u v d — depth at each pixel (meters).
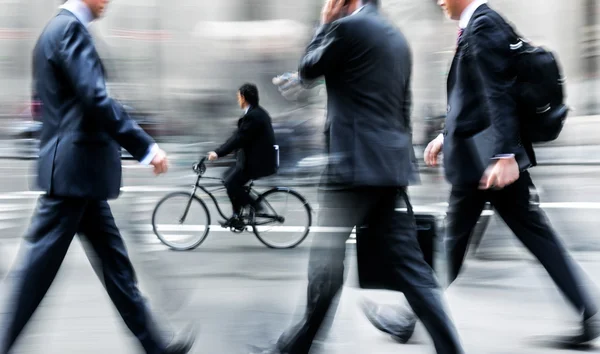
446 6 4.02
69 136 3.27
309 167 7.78
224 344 4.32
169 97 11.77
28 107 13.23
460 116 3.93
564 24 11.95
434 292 3.44
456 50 3.99
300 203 7.43
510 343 4.39
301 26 10.58
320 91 9.01
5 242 7.33
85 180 3.28
